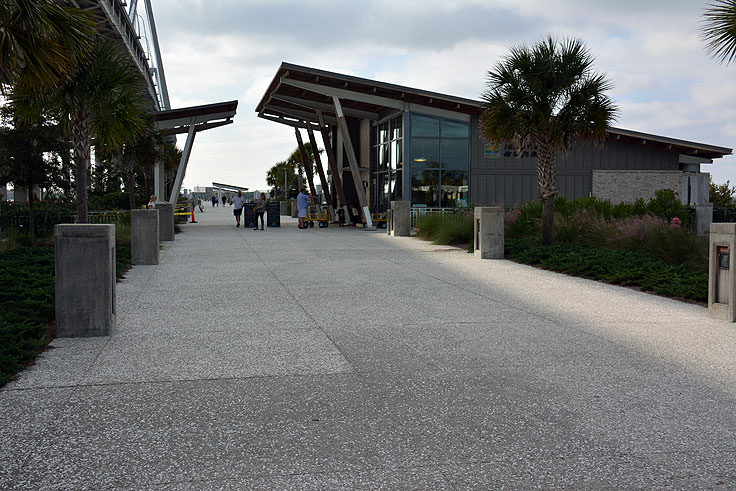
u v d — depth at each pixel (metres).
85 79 12.83
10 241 14.94
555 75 13.97
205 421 3.76
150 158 27.98
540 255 13.16
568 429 3.65
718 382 4.61
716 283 7.21
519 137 14.72
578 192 26.88
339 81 24.05
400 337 6.10
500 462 3.20
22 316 6.45
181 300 8.26
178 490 2.87
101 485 2.91
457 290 9.26
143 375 4.74
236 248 16.42
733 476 3.04
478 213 14.12
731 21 9.27
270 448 3.36
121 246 14.63
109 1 27.23
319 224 27.97
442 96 24.58
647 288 9.30
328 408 4.00
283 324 6.72
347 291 9.10
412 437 3.52
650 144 27.05
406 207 21.42
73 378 4.64
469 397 4.24
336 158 34.88
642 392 4.36
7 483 2.92
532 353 5.47
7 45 7.12
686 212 19.19
